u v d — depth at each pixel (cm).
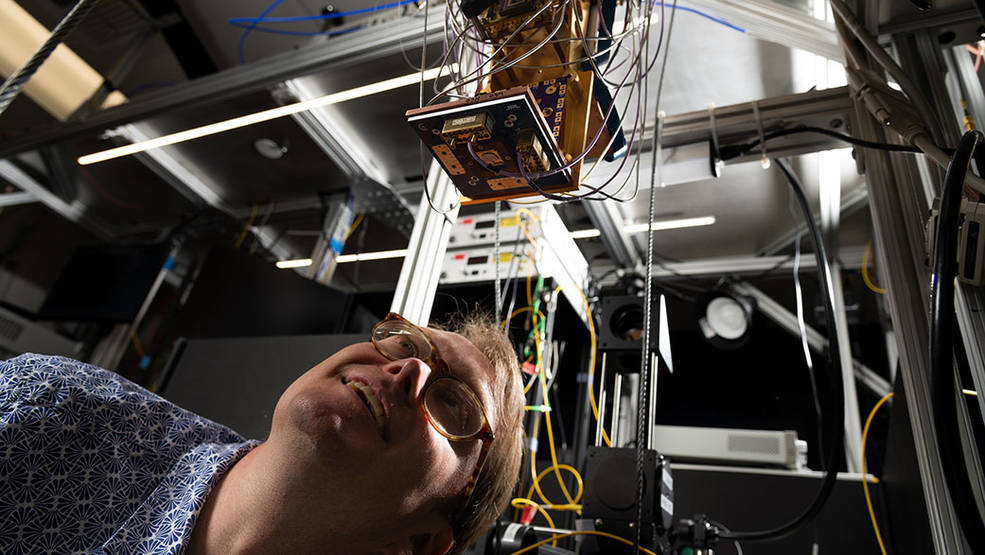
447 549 108
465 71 128
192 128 305
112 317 362
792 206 296
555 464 213
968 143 88
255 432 163
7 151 313
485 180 112
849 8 156
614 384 151
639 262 337
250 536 89
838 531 199
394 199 331
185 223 387
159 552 87
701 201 297
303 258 400
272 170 332
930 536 158
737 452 232
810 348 378
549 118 106
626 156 112
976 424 97
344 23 268
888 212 139
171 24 293
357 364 102
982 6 59
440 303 206
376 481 89
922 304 124
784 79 236
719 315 306
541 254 200
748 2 181
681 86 248
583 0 119
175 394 179
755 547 204
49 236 443
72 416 92
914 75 153
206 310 278
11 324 372
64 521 87
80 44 309
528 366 192
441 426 102
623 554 119
